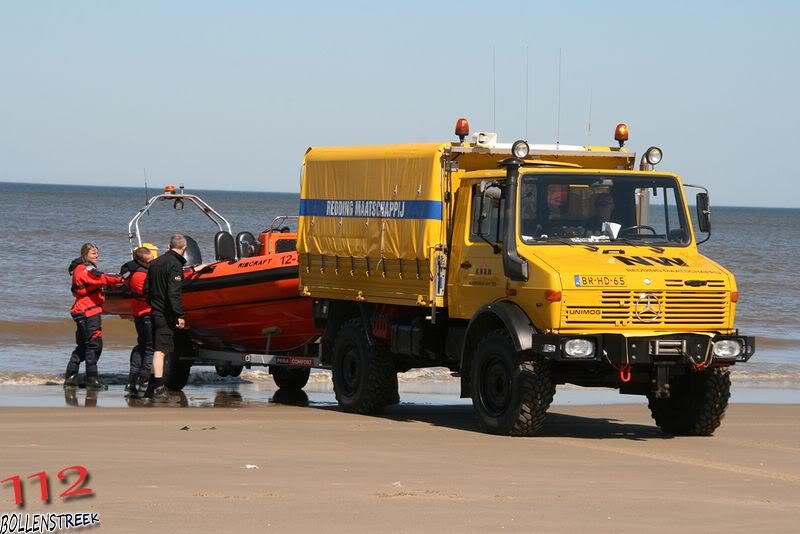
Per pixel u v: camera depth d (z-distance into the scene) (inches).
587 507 346.9
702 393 528.7
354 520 323.0
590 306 493.0
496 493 367.9
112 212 4042.8
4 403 637.9
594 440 513.0
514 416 506.6
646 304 498.9
